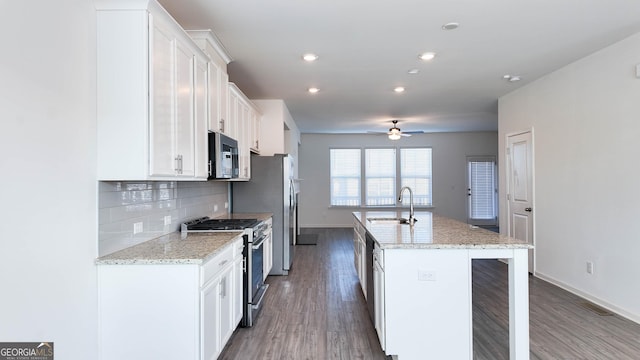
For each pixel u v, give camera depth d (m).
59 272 1.78
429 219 4.03
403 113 6.79
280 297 3.98
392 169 9.65
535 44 3.38
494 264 5.53
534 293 4.00
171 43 2.34
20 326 1.56
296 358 2.62
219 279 2.42
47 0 1.71
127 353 2.06
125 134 2.05
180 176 2.46
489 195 9.55
